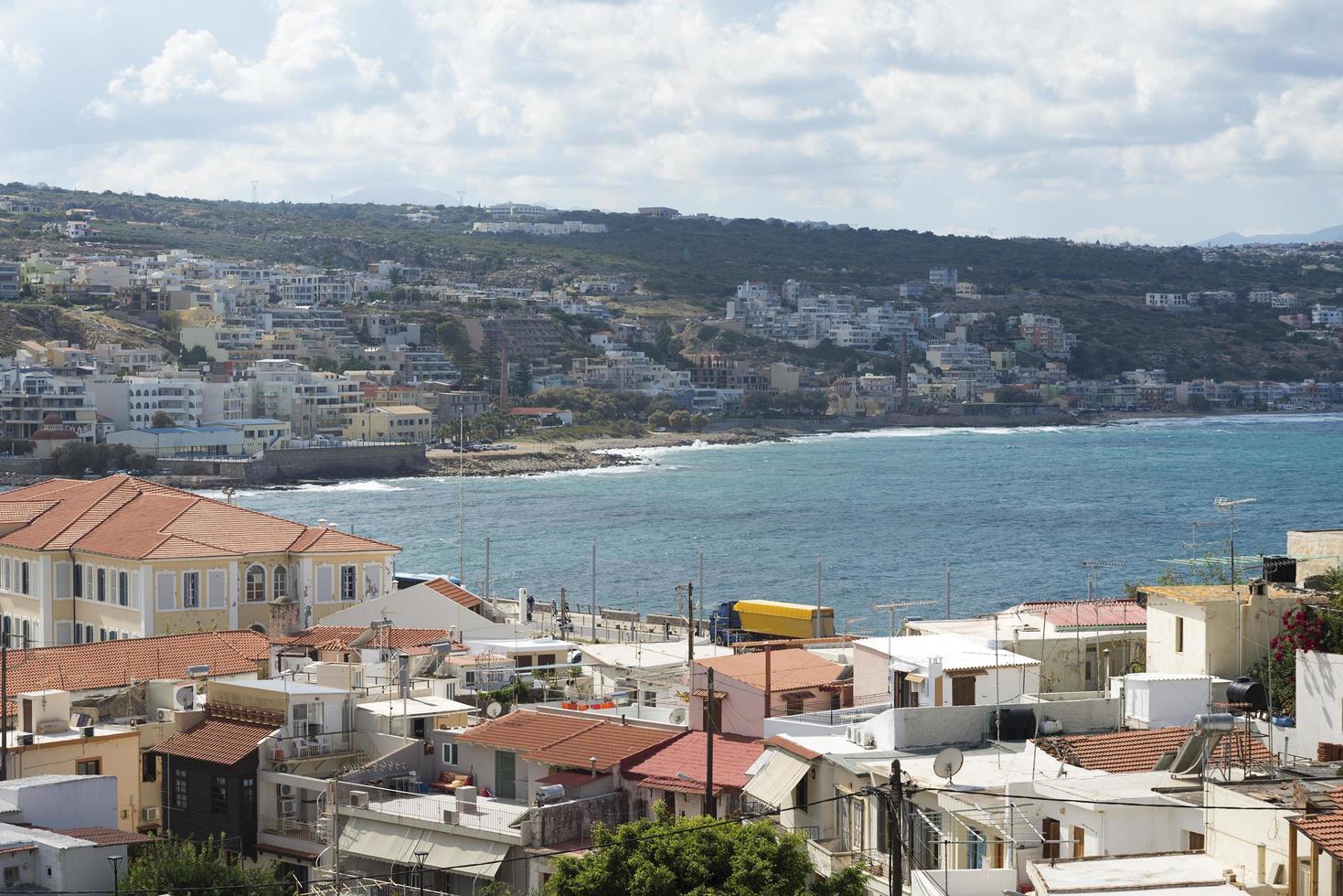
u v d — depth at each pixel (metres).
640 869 62.66
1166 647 84.56
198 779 91.00
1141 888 53.03
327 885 81.12
